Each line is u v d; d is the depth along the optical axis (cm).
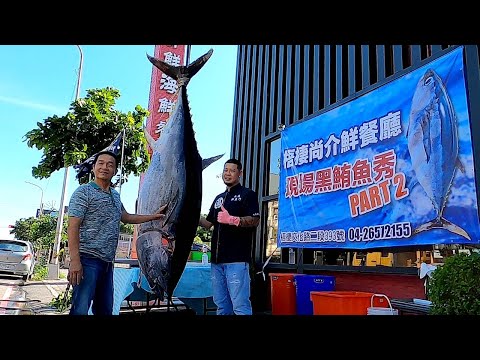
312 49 510
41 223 2248
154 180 237
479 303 200
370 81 402
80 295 237
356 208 381
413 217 319
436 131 308
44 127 504
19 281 1008
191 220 234
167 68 258
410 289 342
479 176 275
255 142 623
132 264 403
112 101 549
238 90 725
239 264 295
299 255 466
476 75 285
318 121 453
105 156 261
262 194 573
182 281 385
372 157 370
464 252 273
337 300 281
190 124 246
